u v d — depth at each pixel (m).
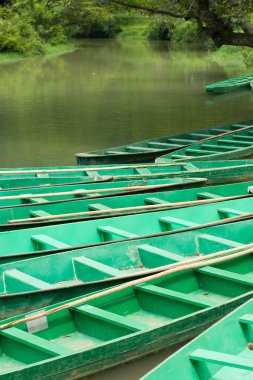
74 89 26.80
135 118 20.03
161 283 7.24
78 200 9.79
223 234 8.64
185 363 5.23
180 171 11.98
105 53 46.94
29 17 44.88
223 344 5.64
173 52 47.22
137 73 32.97
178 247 8.27
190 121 19.50
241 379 5.41
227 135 15.23
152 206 9.66
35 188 10.54
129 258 7.95
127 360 5.97
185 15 17.25
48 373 5.44
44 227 8.47
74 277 7.64
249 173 12.47
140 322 6.71
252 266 8.04
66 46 52.09
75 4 24.11
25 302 6.61
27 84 28.67
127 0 17.61
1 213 9.31
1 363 5.99
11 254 7.61
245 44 16.89
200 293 7.46
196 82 29.03
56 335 6.47
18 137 17.42
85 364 5.66
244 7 16.77
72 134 17.73
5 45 42.81
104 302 6.82
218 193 10.80
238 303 6.66
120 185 10.98
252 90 25.78
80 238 8.70
